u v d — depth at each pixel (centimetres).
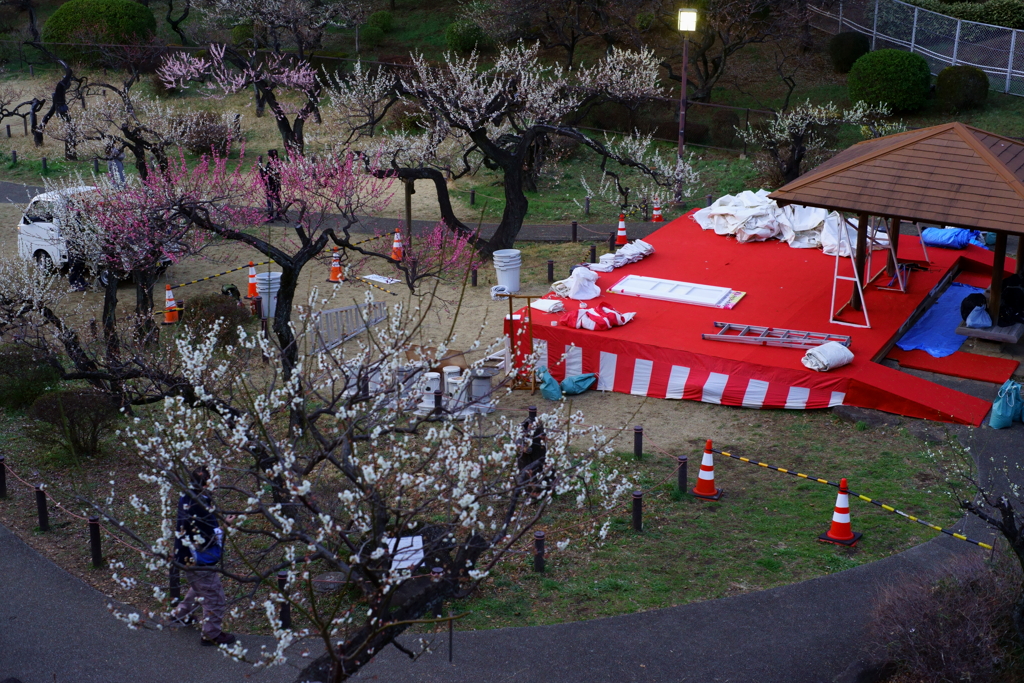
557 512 1220
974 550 1073
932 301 1928
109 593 1069
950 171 1638
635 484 1301
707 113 3519
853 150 1930
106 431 1473
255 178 2053
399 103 3525
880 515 1206
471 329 1892
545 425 1143
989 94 3500
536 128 2242
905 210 1602
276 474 847
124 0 4447
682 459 1266
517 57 2934
